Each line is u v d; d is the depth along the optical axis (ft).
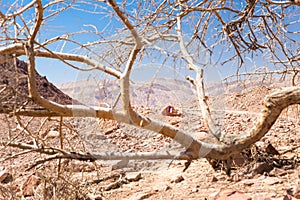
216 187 18.03
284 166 20.17
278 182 17.37
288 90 13.57
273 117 13.53
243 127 35.27
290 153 22.85
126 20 10.22
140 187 19.52
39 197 16.67
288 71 18.35
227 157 13.19
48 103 10.72
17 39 10.64
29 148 11.90
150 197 17.70
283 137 28.73
